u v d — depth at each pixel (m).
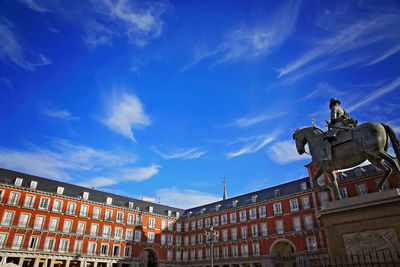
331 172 8.76
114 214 45.66
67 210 40.78
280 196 40.72
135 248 45.97
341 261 7.10
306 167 40.09
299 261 35.59
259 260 39.78
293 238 37.34
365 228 7.36
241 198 49.94
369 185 32.91
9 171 39.97
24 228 35.94
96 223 42.94
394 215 7.04
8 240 34.59
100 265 42.03
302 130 10.06
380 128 7.95
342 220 7.79
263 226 41.56
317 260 34.22
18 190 37.44
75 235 39.88
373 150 7.87
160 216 51.72
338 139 8.65
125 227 46.12
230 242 44.50
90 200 43.50
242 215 45.22
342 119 8.88
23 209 36.91
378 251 6.98
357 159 8.27
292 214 38.75
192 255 50.19
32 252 35.44
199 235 50.59
